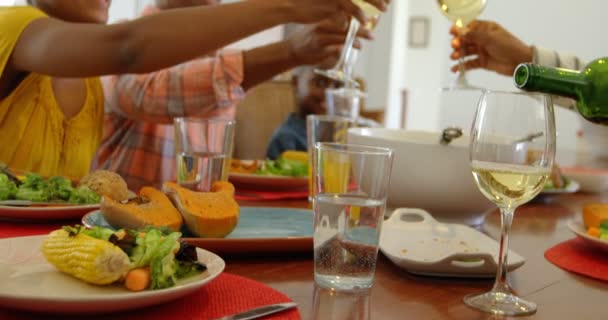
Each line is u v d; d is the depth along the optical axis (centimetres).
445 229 86
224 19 124
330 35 154
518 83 71
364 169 64
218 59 166
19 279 56
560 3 405
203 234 76
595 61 73
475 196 98
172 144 195
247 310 55
